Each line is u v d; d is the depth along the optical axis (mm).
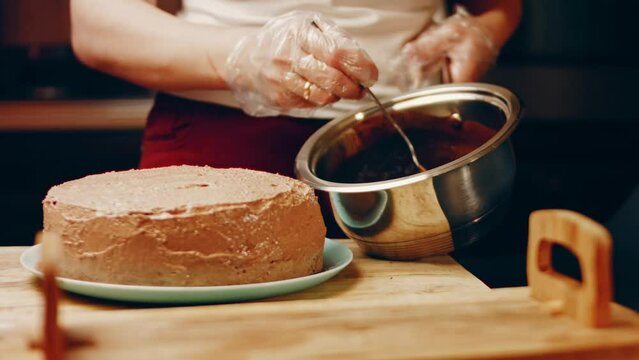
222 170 1087
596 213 2791
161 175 1050
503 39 1517
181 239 874
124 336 668
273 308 736
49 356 601
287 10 1328
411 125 1189
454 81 1402
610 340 658
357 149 1191
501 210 1061
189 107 1382
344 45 1085
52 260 603
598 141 2855
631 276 1066
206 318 709
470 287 981
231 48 1187
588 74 2898
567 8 2883
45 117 2709
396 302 763
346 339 661
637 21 2885
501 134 1011
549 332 677
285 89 1146
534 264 767
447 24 1427
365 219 1040
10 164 2723
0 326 695
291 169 1365
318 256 1005
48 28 3076
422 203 993
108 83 3021
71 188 990
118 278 889
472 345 647
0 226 2734
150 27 1232
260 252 912
